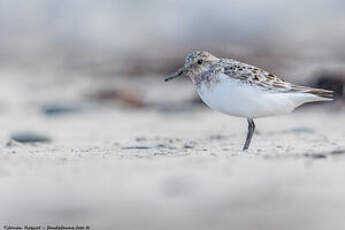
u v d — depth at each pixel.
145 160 8.34
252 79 9.19
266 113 9.38
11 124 16.48
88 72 28.17
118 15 34.81
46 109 19.20
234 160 7.87
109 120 17.47
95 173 7.47
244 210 5.71
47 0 36.09
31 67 30.20
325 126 14.34
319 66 21.81
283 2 32.09
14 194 6.59
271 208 5.73
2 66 30.62
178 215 5.70
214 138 12.34
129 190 6.55
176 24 32.88
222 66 9.45
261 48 28.42
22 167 8.05
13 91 24.12
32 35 35.25
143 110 20.11
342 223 5.26
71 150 10.09
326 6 32.09
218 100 9.45
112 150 9.93
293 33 30.25
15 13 36.31
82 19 35.16
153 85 24.41
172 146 10.66
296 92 9.33
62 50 32.91
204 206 5.89
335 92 18.89
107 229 5.51
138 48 31.17
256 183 6.54
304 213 5.55
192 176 6.99
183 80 25.38
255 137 12.05
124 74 27.20
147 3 35.06
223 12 31.70
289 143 10.52
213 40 30.48
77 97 22.25
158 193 6.40
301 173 6.94
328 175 6.81
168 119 17.50
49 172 7.63
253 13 31.92
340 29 29.77
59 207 6.12
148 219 5.65
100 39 33.47
